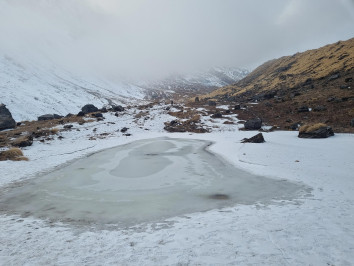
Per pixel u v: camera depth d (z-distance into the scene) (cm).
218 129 4406
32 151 2667
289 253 678
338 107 4369
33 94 11675
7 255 721
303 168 1684
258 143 2827
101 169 1886
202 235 808
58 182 1548
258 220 909
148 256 691
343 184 1311
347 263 623
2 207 1143
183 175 1662
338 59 8575
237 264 636
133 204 1157
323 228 819
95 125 4381
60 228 908
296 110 4916
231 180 1506
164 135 3981
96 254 712
